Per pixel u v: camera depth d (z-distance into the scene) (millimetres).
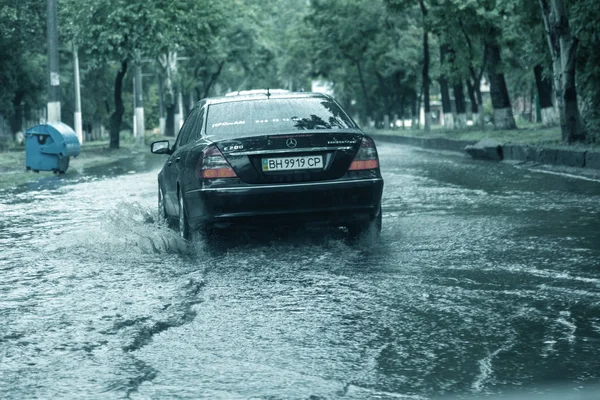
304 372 6406
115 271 10805
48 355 6961
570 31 31734
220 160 11969
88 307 8727
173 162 13984
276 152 11984
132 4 55781
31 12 58688
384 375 6309
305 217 12070
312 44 95375
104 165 40688
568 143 31969
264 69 97062
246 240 13055
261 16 106062
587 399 5688
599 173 24484
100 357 6871
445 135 57531
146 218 16266
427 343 7176
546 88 58844
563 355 6734
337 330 7648
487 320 7922
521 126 64812
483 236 13047
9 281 10281
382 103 117750
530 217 15125
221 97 13695
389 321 7949
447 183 23141
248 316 8234
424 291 9227
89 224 16078
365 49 91812
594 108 33344
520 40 55375
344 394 5875
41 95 78812
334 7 89250
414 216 15719
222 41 90875
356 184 12133
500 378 6191
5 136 89562
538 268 10391
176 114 91562
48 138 34031
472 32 55844
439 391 5926
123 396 5887
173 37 57188
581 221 14391
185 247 12539
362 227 12797
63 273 10742
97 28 55844
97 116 111875
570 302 8562
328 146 12117
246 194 11867
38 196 22984
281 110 12914
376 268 10609
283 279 10039
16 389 6094
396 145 60969
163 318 8164
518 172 26875
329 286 9570
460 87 68312
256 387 6047
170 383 6164
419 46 87188
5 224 16438
